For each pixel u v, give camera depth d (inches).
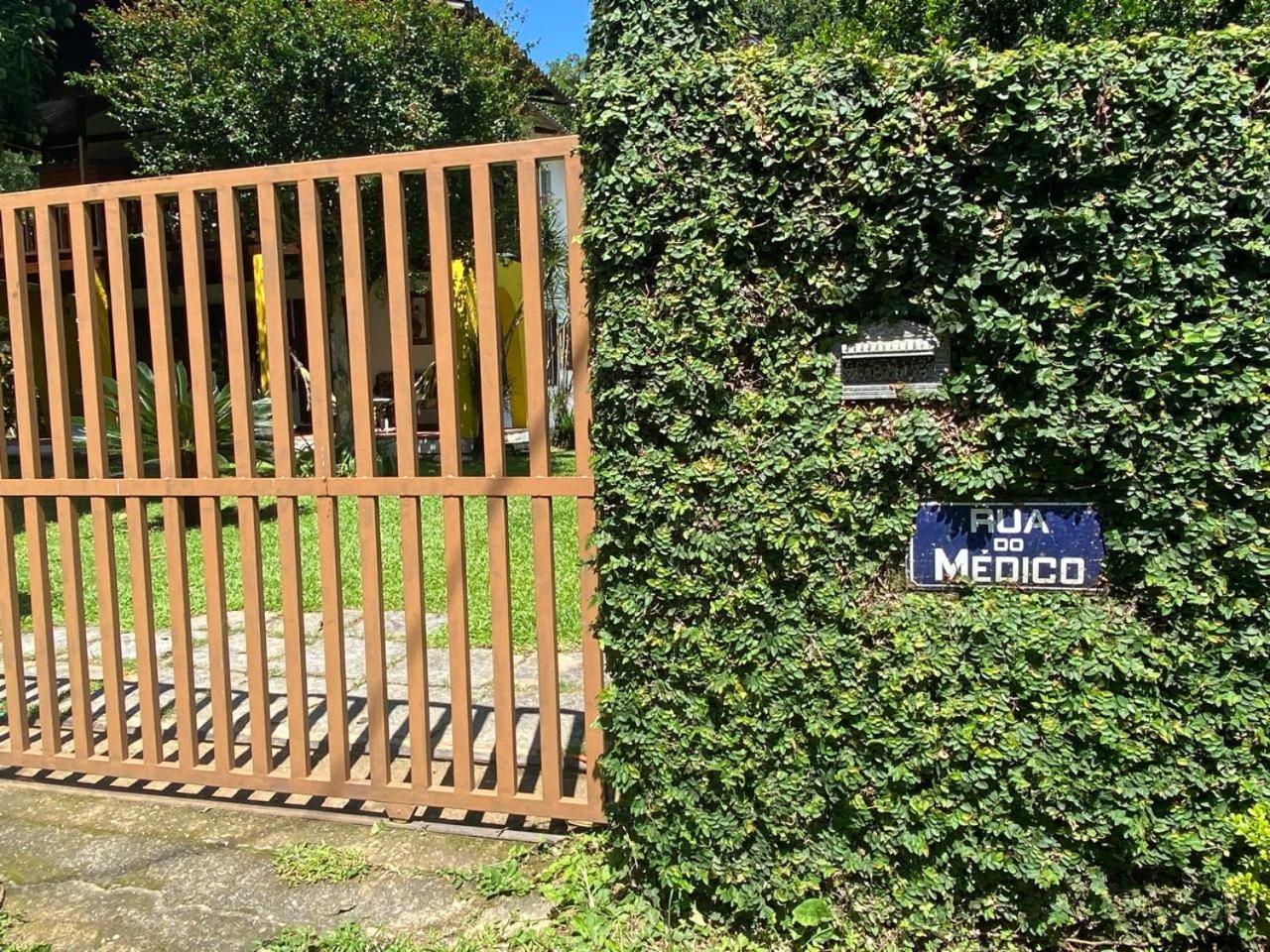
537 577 113.2
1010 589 90.6
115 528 334.0
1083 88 81.6
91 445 126.3
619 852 108.9
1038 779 89.0
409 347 114.6
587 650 113.0
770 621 94.4
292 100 423.2
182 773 128.5
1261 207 79.9
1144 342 82.3
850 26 261.4
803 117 87.2
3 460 132.0
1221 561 84.7
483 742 147.8
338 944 98.1
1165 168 80.9
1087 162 81.9
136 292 515.5
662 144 91.9
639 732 99.3
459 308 490.6
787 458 92.0
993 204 85.2
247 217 442.9
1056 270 84.3
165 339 123.0
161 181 120.8
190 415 340.2
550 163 134.0
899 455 89.7
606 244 94.4
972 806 91.4
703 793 97.9
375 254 455.2
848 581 92.7
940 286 87.5
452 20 464.1
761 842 97.0
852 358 92.0
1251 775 85.7
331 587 119.9
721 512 94.4
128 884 110.7
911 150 85.3
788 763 95.2
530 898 106.0
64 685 183.2
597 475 99.0
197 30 427.5
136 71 434.0
